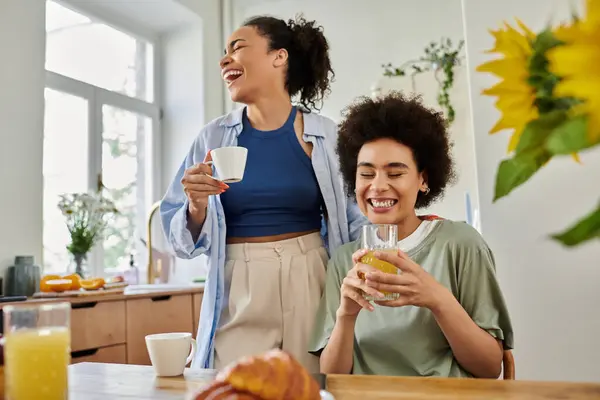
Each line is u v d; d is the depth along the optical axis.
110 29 3.44
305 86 1.51
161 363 0.87
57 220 2.92
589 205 1.29
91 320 2.06
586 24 0.39
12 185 2.31
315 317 1.27
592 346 1.28
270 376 0.52
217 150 1.20
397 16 3.41
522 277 1.34
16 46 2.38
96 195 2.90
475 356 1.02
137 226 3.54
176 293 2.58
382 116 1.16
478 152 1.40
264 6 3.73
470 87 1.42
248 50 1.37
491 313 1.09
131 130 3.53
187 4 3.47
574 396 0.66
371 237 0.98
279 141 1.41
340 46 3.54
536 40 0.43
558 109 0.42
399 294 0.98
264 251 1.34
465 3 1.43
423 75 3.23
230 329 1.32
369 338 1.12
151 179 3.64
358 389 0.72
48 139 2.91
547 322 1.32
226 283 1.35
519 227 1.35
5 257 2.26
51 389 0.62
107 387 0.80
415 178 1.19
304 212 1.39
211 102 3.69
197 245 1.35
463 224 1.21
